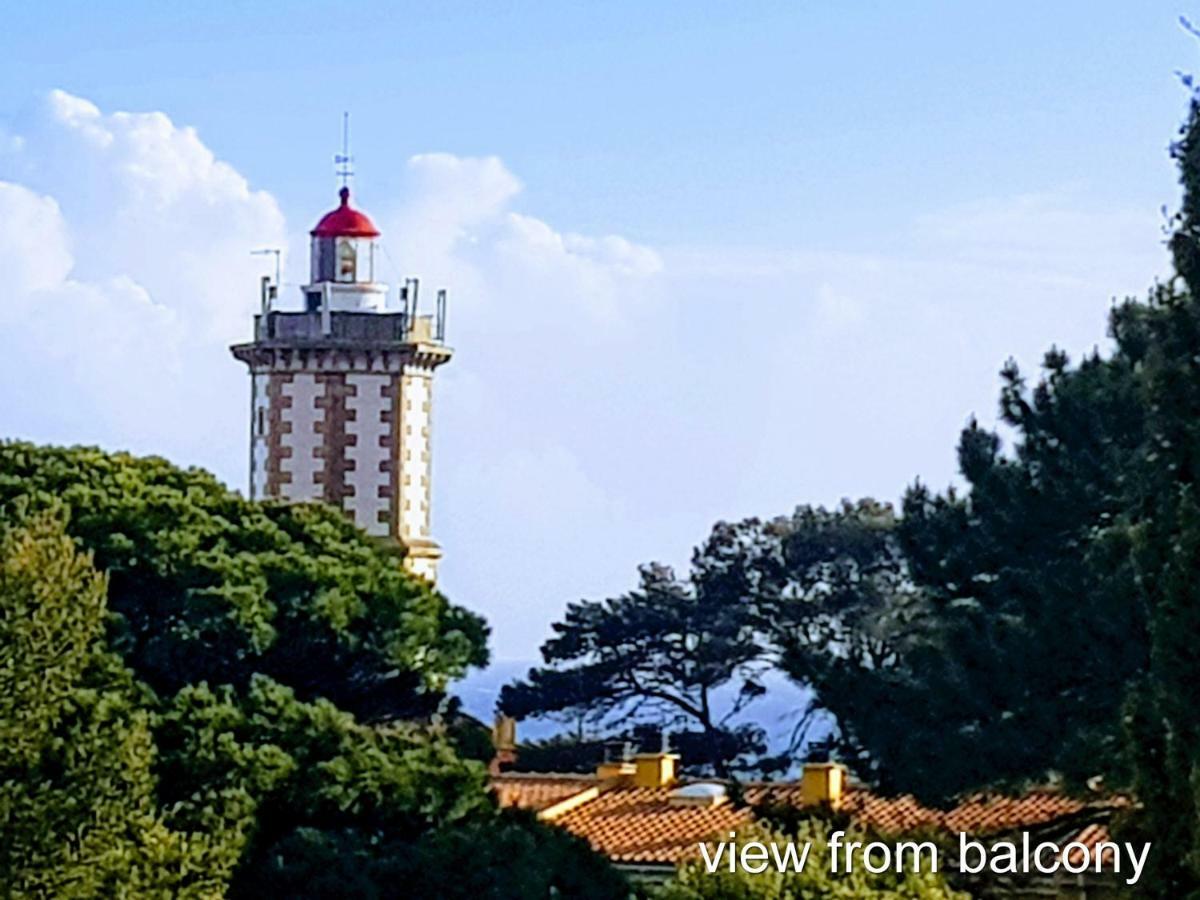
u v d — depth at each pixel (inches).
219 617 1763.0
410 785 1720.0
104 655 1686.8
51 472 1843.0
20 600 1587.1
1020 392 1830.7
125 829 1599.4
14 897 1560.0
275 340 3447.3
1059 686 1699.1
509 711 3887.8
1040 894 1718.8
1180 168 1537.9
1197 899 1381.6
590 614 3890.3
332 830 1697.8
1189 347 1510.8
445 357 3511.3
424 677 1908.2
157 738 1680.6
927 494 1855.3
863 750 1790.1
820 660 1809.8
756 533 3937.0
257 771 1684.3
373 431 3457.2
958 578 1801.2
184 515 1831.9
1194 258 1521.9
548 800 2314.2
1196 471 1476.4
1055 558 1764.3
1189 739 1412.4
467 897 1681.8
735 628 3873.0
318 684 1854.1
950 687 1722.4
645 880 1996.8
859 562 3892.7
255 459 3489.2
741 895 1604.3
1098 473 1765.5
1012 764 1686.8
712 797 2193.7
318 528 1935.3
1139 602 1657.2
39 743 1579.7
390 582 1902.1
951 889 1675.7
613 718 3882.9
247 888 1664.6
